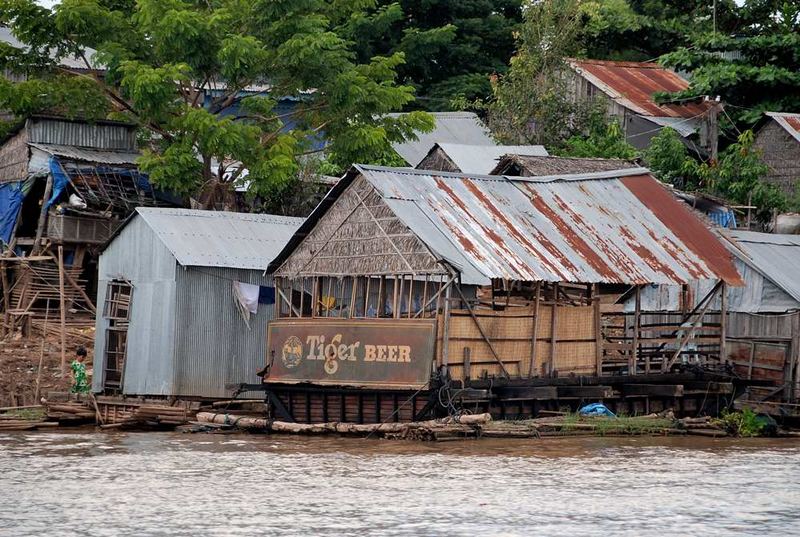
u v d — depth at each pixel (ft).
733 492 246.27
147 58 485.15
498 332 332.80
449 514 220.64
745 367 387.96
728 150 561.43
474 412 328.29
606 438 331.77
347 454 295.48
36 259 474.08
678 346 399.03
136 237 377.09
